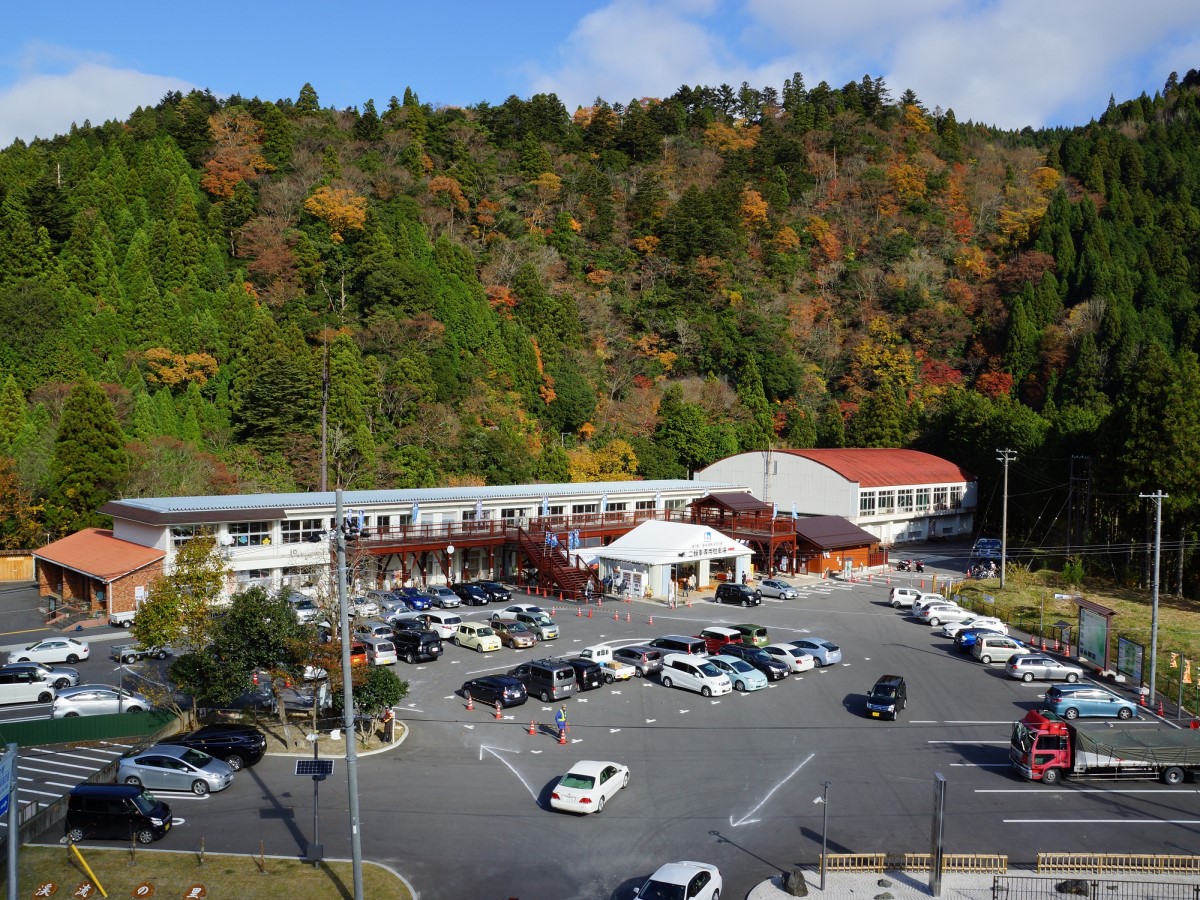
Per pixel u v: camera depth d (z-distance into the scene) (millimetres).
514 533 67125
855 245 152250
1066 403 117500
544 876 24000
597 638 51375
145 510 53531
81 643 44750
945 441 112000
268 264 102312
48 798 28578
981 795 29938
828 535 76688
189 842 26031
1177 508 67438
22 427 75250
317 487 79062
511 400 99938
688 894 21281
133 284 94250
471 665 45688
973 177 170000
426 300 100750
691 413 107812
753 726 36938
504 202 135375
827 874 24156
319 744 34688
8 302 84688
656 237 136500
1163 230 144625
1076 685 39688
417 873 24141
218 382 87875
